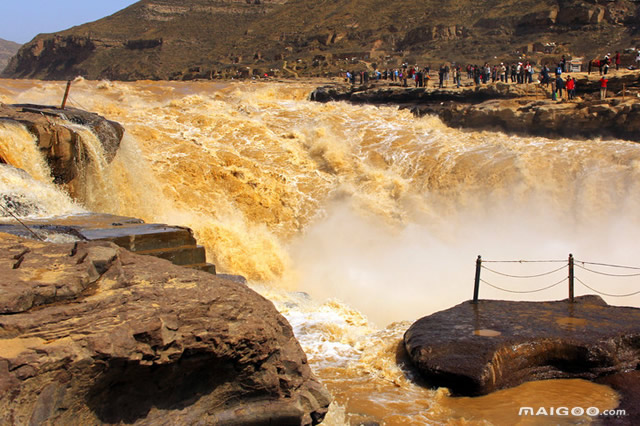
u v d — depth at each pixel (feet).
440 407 25.57
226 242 64.80
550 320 31.19
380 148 92.79
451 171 83.87
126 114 98.94
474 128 100.32
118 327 17.57
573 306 33.50
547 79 105.29
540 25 205.26
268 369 20.15
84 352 16.70
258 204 79.15
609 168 77.82
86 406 17.21
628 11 195.00
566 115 91.91
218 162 83.25
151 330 17.80
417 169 86.43
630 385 27.17
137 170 68.39
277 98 132.16
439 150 89.86
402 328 34.24
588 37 191.11
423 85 123.75
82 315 17.92
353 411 25.32
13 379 15.40
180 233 36.19
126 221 40.34
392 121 104.27
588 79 99.96
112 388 17.75
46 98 110.01
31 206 42.42
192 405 19.25
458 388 26.78
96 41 350.64
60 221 39.70
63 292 18.67
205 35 353.72
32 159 47.06
